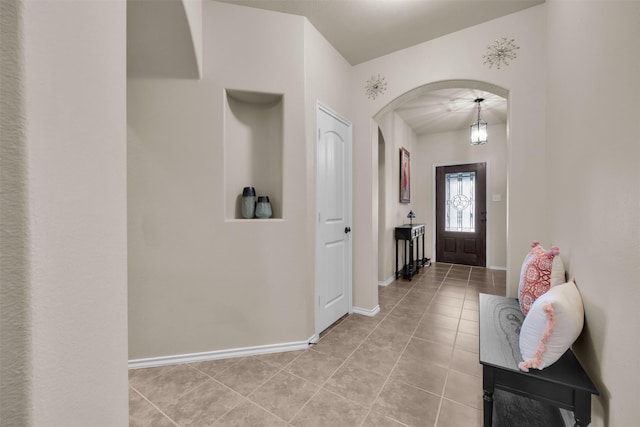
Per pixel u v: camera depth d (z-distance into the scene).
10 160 0.36
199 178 1.92
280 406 1.47
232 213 2.09
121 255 0.57
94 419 0.49
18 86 0.36
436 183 5.43
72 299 0.45
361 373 1.77
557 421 1.36
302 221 2.11
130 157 1.82
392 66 2.61
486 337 1.39
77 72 0.46
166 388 1.63
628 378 0.82
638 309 0.77
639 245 0.77
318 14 2.08
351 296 2.82
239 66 1.97
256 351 2.02
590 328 1.11
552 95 1.79
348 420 1.38
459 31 2.28
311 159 2.19
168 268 1.89
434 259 5.45
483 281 4.02
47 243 0.40
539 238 1.99
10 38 0.35
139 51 1.74
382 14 2.08
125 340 0.59
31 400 0.38
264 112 2.22
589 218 1.14
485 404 1.18
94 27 0.50
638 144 0.79
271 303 2.06
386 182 3.88
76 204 0.45
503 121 4.64
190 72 1.88
